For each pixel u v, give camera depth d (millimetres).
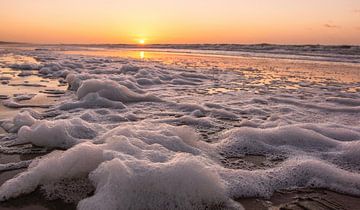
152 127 3594
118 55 25812
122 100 5684
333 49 34500
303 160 2938
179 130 3363
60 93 6406
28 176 2305
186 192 2082
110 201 1960
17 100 5621
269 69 14609
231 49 44688
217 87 8172
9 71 10336
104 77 7809
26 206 2113
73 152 2428
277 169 2748
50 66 11031
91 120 4316
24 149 3109
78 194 2225
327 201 2316
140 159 2436
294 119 4828
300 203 2275
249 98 6582
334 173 2643
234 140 3461
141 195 2043
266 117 4898
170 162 2238
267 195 2367
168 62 17828
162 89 7527
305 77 11414
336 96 7246
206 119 4523
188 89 7672
